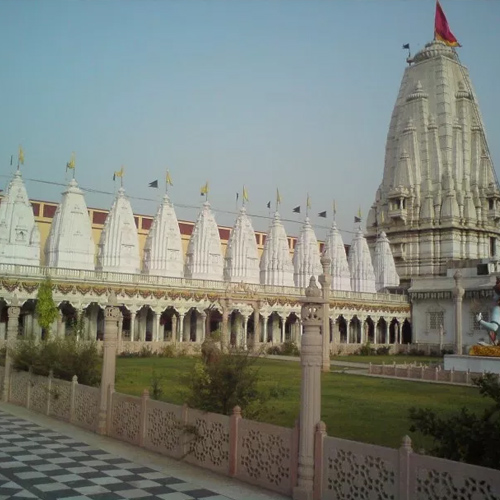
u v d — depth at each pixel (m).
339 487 12.77
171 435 17.48
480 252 108.81
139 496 13.48
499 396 13.76
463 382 40.72
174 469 16.00
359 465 12.43
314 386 13.58
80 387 22.31
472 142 112.44
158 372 42.00
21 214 66.88
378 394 33.34
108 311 21.08
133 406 19.25
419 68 116.00
